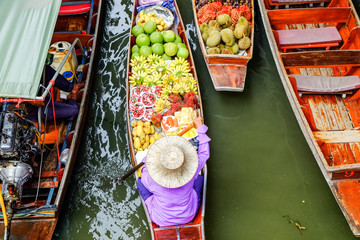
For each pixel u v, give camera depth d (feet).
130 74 19.11
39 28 14.58
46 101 16.52
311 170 18.28
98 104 20.45
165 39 19.81
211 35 18.88
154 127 17.75
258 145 19.06
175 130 16.83
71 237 16.83
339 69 19.92
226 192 17.81
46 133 17.19
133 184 17.98
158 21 20.39
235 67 19.04
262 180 18.08
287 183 17.97
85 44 20.57
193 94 17.65
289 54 18.29
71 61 18.88
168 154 11.57
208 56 18.40
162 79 18.66
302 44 19.66
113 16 23.65
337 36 19.65
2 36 14.34
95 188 17.99
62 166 16.90
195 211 13.84
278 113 19.97
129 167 18.57
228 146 19.04
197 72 21.26
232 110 20.06
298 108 16.85
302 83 18.47
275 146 18.99
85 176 18.26
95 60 20.79
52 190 16.08
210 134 19.36
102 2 22.40
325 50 19.31
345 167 15.05
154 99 17.72
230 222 17.02
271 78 20.98
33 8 15.15
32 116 16.14
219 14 19.89
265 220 17.03
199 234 14.11
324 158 15.53
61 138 17.65
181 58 19.15
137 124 17.44
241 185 17.98
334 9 19.67
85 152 18.90
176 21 21.24
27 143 14.92
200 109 17.80
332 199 17.44
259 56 21.68
